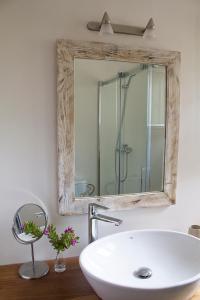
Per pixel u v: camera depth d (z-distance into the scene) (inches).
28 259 51.1
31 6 47.6
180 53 56.5
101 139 53.6
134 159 56.3
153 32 51.6
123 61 53.5
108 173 54.6
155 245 50.2
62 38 49.6
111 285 34.4
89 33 51.1
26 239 47.1
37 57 48.6
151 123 56.7
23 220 47.6
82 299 40.7
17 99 48.3
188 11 57.5
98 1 51.1
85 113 52.0
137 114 55.7
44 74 49.1
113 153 54.7
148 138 56.8
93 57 51.2
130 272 45.6
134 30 52.9
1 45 46.9
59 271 47.5
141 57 54.1
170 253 48.9
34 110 49.2
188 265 45.7
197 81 59.3
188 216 61.2
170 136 57.1
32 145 49.6
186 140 59.6
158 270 46.1
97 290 37.3
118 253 48.1
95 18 51.2
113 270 45.0
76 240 47.9
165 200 57.8
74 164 51.7
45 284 44.1
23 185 49.9
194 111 59.6
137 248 49.7
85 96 51.6
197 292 42.2
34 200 50.6
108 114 53.6
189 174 60.5
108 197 54.1
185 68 58.2
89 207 50.0
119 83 53.7
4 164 48.7
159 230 51.3
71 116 50.5
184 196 60.5
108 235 52.1
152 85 55.9
